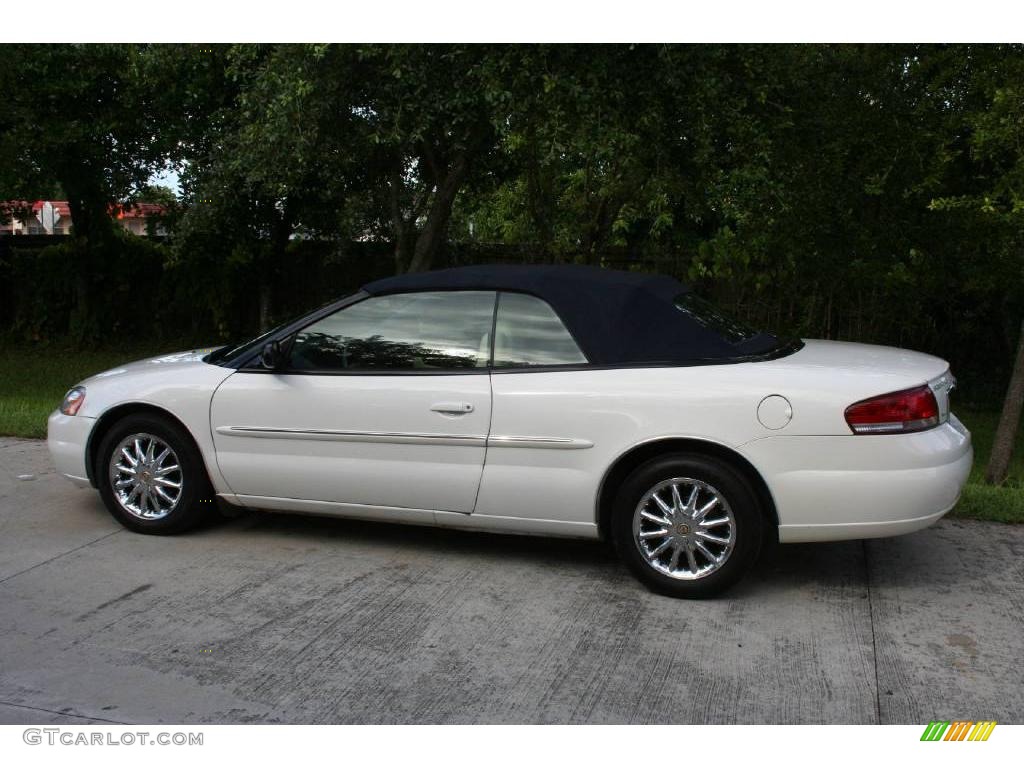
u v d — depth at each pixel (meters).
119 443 5.51
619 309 4.72
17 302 17.48
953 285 10.80
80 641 4.07
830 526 4.33
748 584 4.75
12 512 5.96
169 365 5.57
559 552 5.24
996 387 12.70
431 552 5.24
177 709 3.50
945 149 8.52
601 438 4.56
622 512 4.57
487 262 14.59
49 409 9.58
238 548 5.29
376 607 4.45
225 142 10.70
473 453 4.78
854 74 8.92
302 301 16.17
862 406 4.26
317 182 13.52
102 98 14.02
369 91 8.76
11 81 12.39
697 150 7.93
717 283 12.08
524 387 4.70
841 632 4.16
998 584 4.73
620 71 7.37
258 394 5.17
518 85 7.37
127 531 5.58
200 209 11.59
